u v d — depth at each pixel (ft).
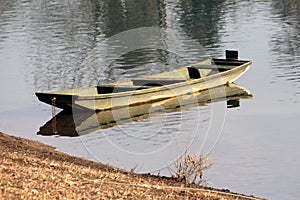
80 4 380.58
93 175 80.69
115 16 327.26
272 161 108.99
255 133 128.26
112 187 74.84
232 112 148.05
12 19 328.49
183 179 88.02
